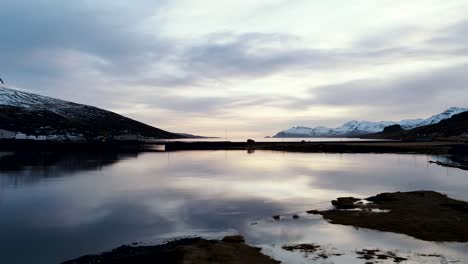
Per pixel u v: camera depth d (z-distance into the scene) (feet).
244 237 81.56
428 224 87.61
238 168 247.91
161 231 88.69
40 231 88.79
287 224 92.99
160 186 163.63
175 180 184.85
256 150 505.25
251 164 280.51
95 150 476.54
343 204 116.26
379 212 102.73
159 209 114.11
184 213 108.27
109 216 104.94
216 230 88.79
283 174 209.97
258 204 120.98
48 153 401.70
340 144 564.30
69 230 89.86
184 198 133.08
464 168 233.35
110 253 71.97
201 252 68.39
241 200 128.36
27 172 217.36
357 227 87.76
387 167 249.34
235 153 440.45
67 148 478.18
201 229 89.86
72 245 77.77
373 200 122.52
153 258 67.31
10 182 176.04
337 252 69.41
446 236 78.43
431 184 165.17
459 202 113.91
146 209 114.11
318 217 99.91
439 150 405.59
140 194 142.20
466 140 559.79
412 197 122.83
